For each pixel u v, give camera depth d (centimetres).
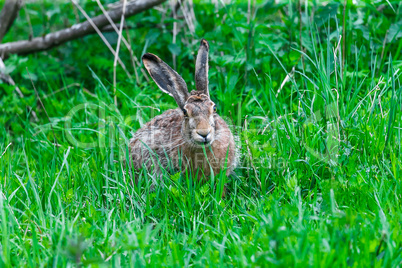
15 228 680
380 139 802
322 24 1085
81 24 1326
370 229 594
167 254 623
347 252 549
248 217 698
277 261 512
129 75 1230
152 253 592
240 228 675
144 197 783
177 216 735
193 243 640
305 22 1136
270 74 1035
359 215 634
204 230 683
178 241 643
